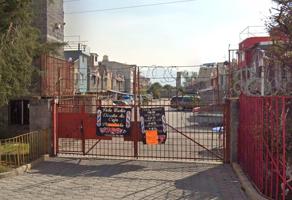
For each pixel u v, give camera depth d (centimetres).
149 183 942
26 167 1084
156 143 1232
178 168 1125
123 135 1267
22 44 1326
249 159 956
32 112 1325
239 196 828
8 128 1939
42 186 906
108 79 4903
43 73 1463
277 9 928
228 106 1198
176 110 1583
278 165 730
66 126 1318
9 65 1254
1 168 1042
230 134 1182
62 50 2392
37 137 1255
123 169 1109
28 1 1259
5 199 797
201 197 820
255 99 886
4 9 1214
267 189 783
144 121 1236
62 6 2391
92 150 1388
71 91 1741
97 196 822
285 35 935
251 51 1551
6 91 1277
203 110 1577
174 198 812
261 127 809
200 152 1352
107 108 1280
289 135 767
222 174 1045
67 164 1175
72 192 854
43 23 2111
